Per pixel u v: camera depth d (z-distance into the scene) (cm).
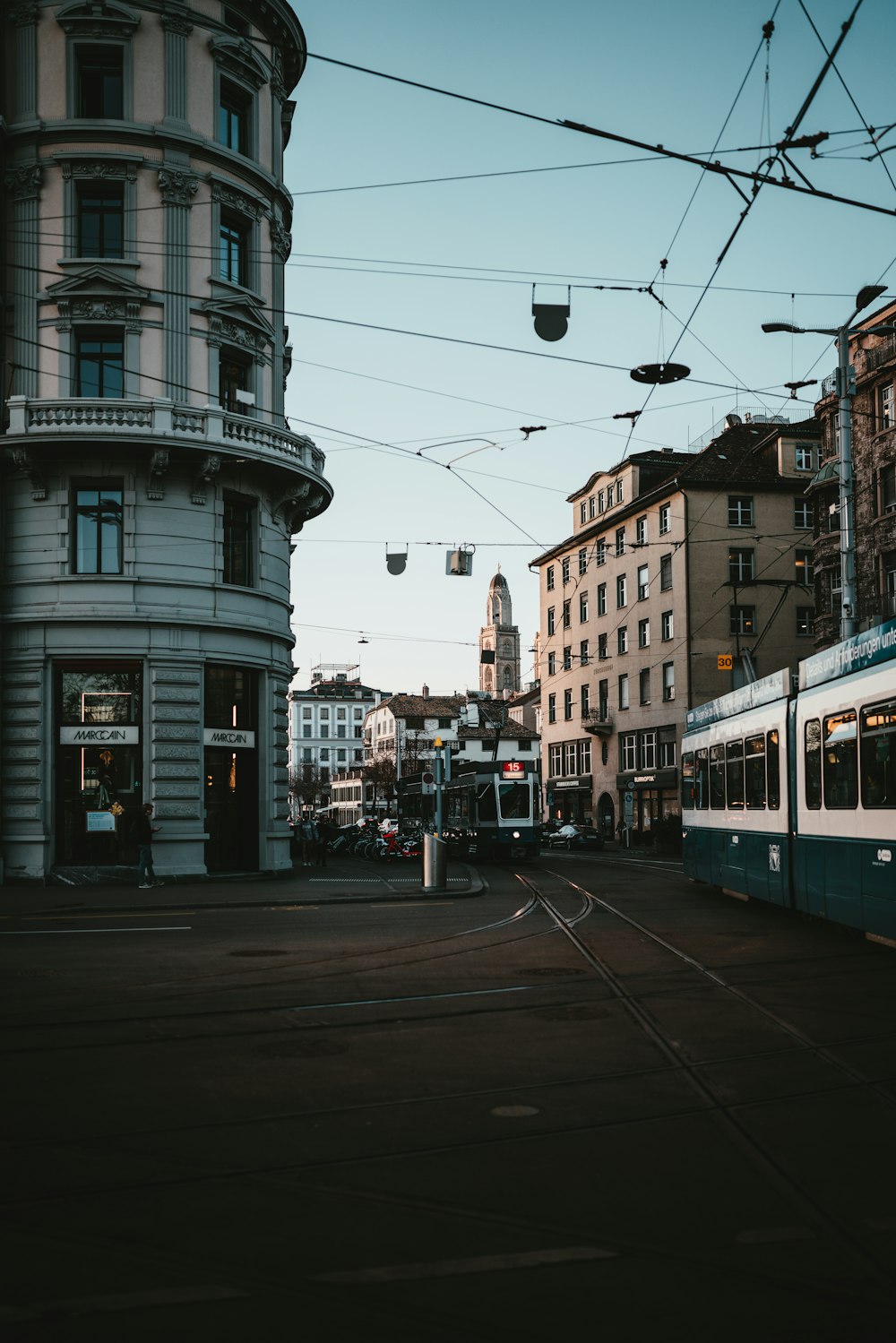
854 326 4359
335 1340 411
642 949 1523
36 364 2709
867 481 4272
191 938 1683
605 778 6531
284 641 2991
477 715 10406
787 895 1747
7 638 2670
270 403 2969
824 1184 581
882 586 4191
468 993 1184
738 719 2078
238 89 2903
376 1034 982
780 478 5734
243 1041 957
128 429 2611
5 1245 506
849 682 1487
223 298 2805
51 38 2723
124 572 2675
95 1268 478
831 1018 1028
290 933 1753
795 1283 457
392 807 10400
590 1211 542
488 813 4106
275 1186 584
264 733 2900
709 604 5628
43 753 2644
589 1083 801
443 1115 723
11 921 1952
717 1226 521
